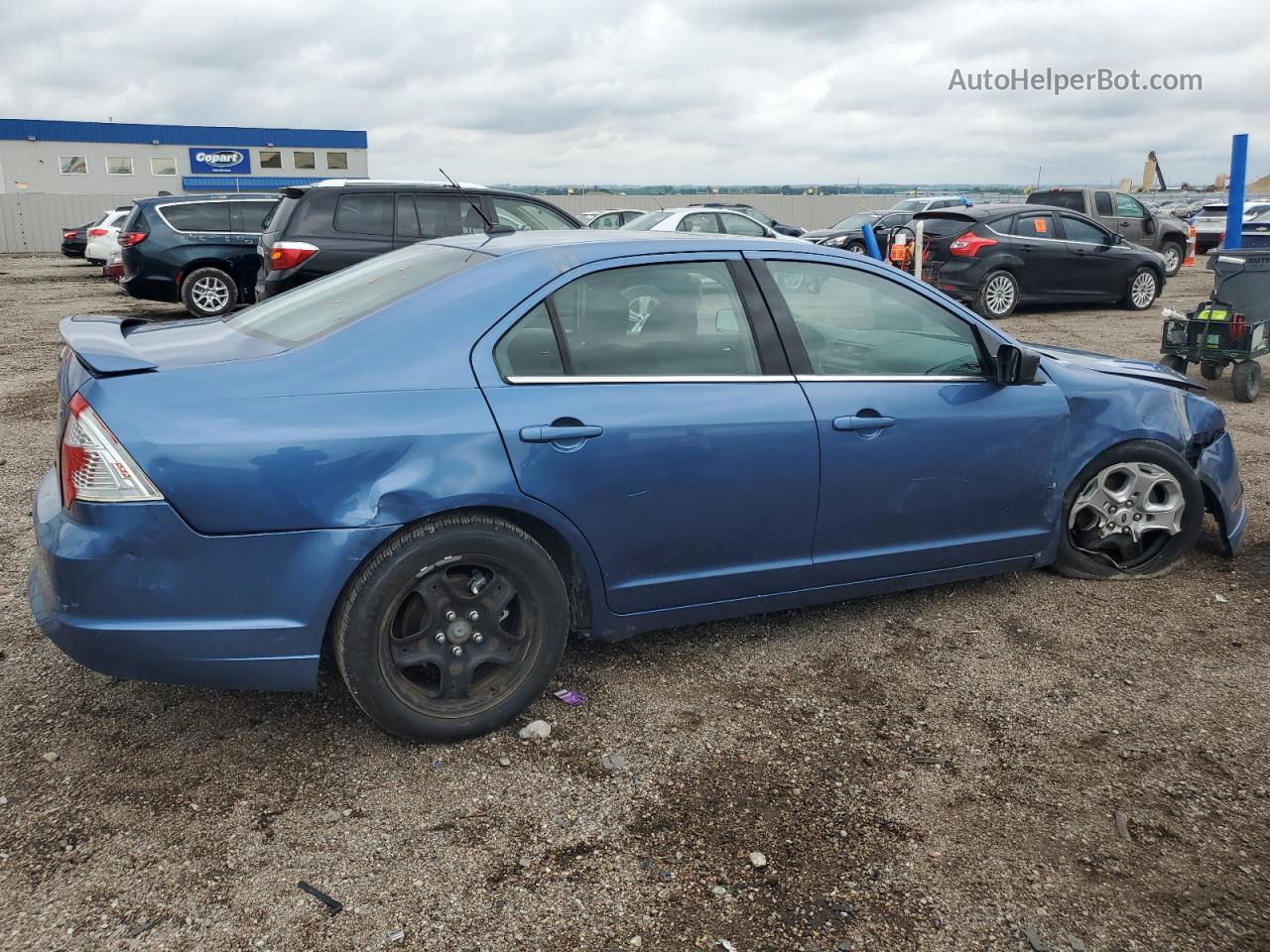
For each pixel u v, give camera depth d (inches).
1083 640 150.2
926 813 107.9
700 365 130.1
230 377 108.3
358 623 110.7
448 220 398.9
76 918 90.6
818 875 97.9
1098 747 121.0
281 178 2139.5
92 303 650.8
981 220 527.5
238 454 104.0
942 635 151.9
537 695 124.2
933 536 148.8
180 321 145.8
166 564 103.5
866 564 144.3
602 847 101.8
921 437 142.5
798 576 139.4
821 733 124.2
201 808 107.2
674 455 125.0
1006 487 152.7
